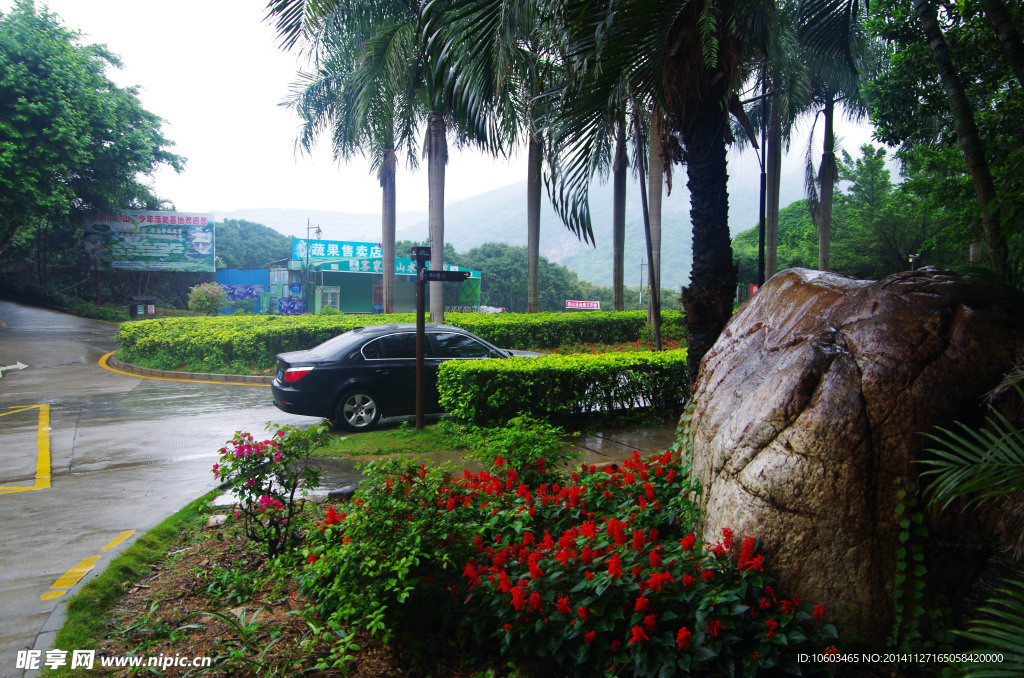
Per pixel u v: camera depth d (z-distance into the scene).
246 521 4.46
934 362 2.86
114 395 11.92
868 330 3.05
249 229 58.03
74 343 20.69
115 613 3.51
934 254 25.16
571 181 5.40
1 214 24.19
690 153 6.10
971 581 2.92
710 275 6.16
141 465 6.98
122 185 30.31
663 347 17.91
